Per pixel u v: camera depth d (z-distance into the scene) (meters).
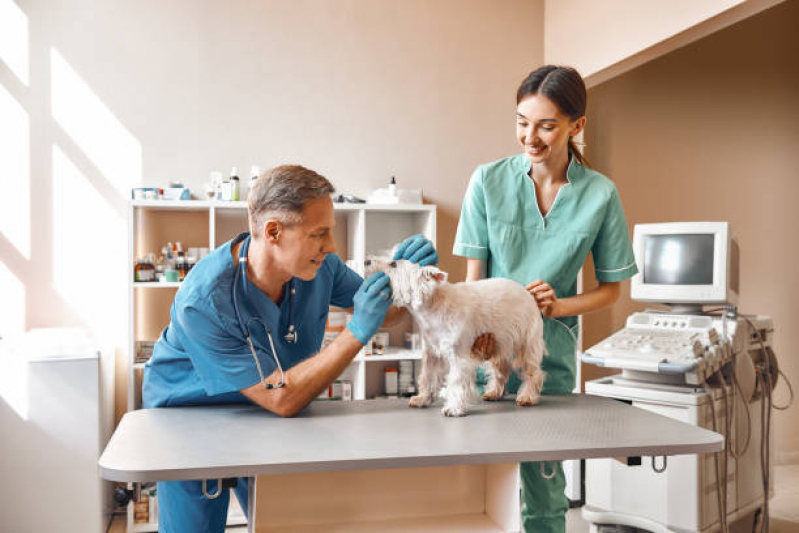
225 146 3.43
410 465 1.19
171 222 3.37
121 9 3.30
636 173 3.87
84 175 3.26
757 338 2.74
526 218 1.85
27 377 2.78
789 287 4.10
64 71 3.24
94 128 3.27
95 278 3.27
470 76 3.77
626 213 3.86
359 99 3.61
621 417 1.50
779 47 4.05
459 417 1.49
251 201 1.42
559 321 1.84
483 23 3.79
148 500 3.05
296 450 1.22
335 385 3.37
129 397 3.05
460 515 1.66
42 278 3.22
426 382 1.60
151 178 3.33
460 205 3.76
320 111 3.56
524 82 1.68
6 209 3.19
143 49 3.33
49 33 3.22
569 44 3.63
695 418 2.32
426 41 3.71
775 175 4.07
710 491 2.41
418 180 3.70
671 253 2.70
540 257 1.84
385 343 3.46
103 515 2.93
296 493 1.54
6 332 3.20
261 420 1.46
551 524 1.81
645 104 3.88
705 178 3.96
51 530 2.80
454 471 1.66
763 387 2.72
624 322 3.92
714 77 3.96
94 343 2.95
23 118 3.20
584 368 3.90
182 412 1.54
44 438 2.79
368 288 1.44
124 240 3.30
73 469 2.81
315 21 3.55
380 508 1.61
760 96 4.03
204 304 1.40
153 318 3.34
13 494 2.77
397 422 1.44
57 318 3.24
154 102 3.34
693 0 2.69
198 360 1.48
